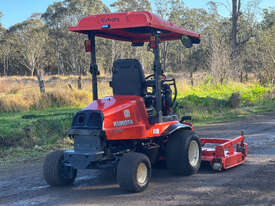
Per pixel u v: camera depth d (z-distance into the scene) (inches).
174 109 309.1
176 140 268.2
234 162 294.2
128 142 253.9
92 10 2800.2
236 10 1441.9
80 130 235.5
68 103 673.6
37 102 644.1
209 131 495.2
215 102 743.7
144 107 255.9
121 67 266.7
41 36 3125.0
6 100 620.7
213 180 261.3
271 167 296.0
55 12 2957.7
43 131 439.8
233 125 546.3
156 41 259.9
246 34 1685.5
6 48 3213.6
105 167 235.0
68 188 254.5
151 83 265.7
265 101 837.2
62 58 3161.9
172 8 2295.8
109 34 296.4
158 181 262.1
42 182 273.9
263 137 436.1
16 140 410.0
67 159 238.8
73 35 2817.4
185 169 267.0
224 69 1099.9
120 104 243.4
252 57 1406.3
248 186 244.7
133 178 226.8
